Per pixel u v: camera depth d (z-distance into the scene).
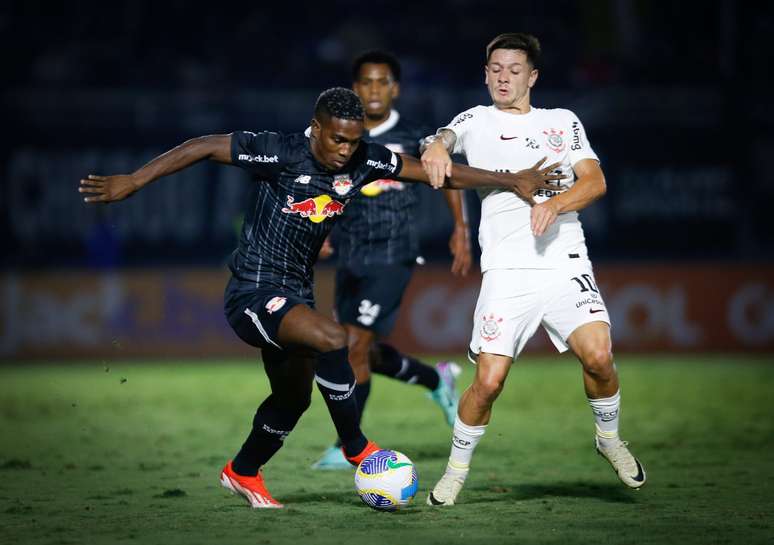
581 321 19.53
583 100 74.56
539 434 32.41
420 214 68.94
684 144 72.56
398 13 85.38
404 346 66.19
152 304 67.25
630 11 81.50
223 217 69.44
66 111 70.12
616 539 16.31
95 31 81.69
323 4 84.69
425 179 19.61
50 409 40.88
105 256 68.75
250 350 67.75
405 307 66.25
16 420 37.16
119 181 17.97
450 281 66.56
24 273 66.50
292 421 19.44
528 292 19.72
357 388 26.95
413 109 72.75
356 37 83.00
